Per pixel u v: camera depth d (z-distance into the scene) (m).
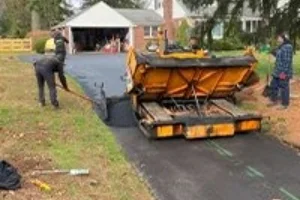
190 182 7.64
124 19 48.38
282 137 9.94
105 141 9.73
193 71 10.35
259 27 19.50
